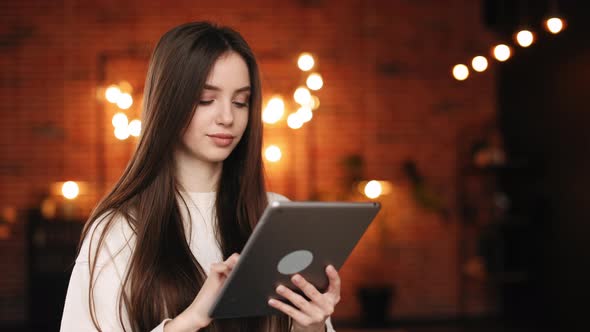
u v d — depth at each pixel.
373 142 6.37
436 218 6.40
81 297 1.43
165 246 1.46
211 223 1.57
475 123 6.42
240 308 1.30
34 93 6.20
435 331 5.73
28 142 6.20
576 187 5.18
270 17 6.30
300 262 1.27
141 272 1.43
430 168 6.41
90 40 6.20
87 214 6.09
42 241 5.74
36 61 6.21
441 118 6.42
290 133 6.29
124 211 1.47
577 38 5.10
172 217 1.49
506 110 6.30
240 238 1.56
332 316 6.30
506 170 6.22
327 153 6.32
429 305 6.38
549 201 5.55
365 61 6.37
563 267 5.35
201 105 1.45
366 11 6.36
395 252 6.38
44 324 5.74
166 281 1.43
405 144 6.39
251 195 1.59
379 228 6.36
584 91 5.04
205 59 1.43
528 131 5.90
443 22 6.40
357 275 6.37
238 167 1.60
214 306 1.25
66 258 5.73
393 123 6.38
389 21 6.39
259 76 1.54
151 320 1.42
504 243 5.93
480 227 6.34
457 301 6.39
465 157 6.41
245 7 6.29
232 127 1.47
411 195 6.38
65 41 6.21
